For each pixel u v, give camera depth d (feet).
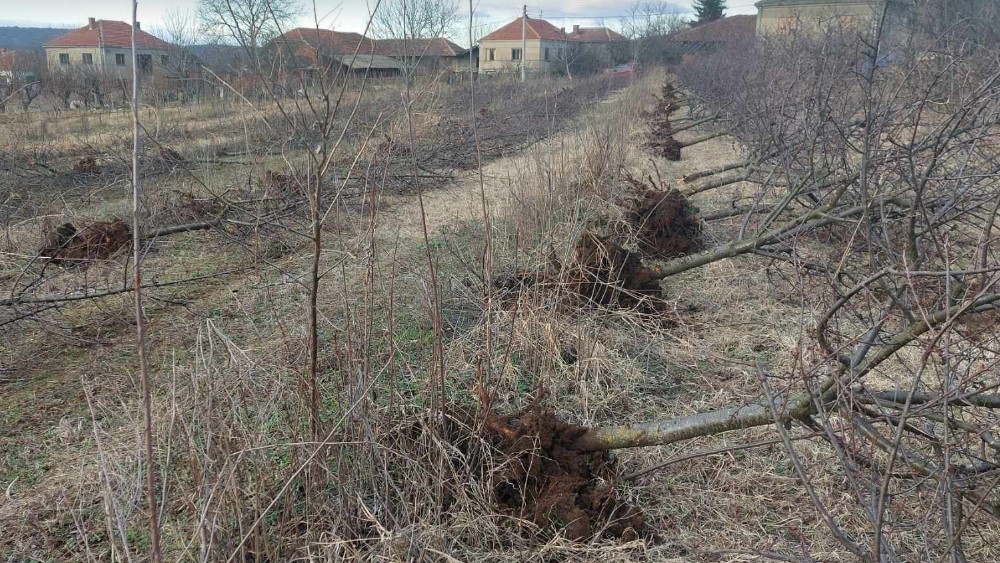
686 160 39.65
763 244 16.92
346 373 10.50
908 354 14.37
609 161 24.59
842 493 10.28
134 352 15.16
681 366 14.78
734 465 11.16
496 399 12.25
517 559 9.08
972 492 8.39
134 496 8.02
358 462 9.40
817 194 20.01
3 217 23.72
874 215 15.03
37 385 13.75
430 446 9.71
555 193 20.75
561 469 10.09
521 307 14.49
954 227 13.55
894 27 34.45
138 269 6.00
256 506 8.24
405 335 14.75
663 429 9.87
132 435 11.10
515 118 41.93
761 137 23.88
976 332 8.69
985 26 32.19
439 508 9.17
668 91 62.80
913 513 9.53
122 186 27.61
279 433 9.85
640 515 9.79
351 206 25.22
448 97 43.09
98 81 64.28
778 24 63.82
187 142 36.55
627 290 16.97
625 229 21.01
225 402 9.23
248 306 17.15
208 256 21.66
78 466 10.84
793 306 17.51
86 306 17.71
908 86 18.47
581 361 13.83
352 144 26.11
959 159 16.06
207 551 7.44
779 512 10.25
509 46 137.59
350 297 17.16
